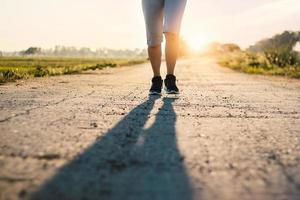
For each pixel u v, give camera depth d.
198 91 6.30
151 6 4.71
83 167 1.77
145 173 1.70
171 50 4.93
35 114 3.33
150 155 2.02
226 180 1.63
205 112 3.76
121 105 4.11
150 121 3.13
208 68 22.98
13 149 2.07
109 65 24.91
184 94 5.59
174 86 5.17
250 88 7.37
